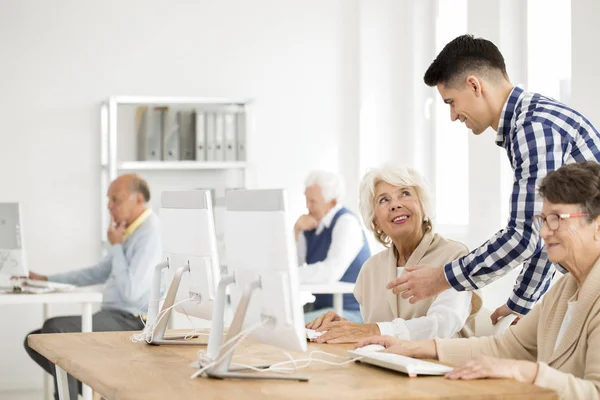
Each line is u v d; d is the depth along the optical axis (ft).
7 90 20.94
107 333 10.73
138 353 8.96
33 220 21.02
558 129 9.02
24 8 21.03
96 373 7.62
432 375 7.15
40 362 16.39
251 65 22.31
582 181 7.09
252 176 21.53
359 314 17.28
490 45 9.88
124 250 16.74
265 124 22.39
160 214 10.22
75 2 21.31
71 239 21.20
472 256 9.25
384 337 8.59
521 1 16.92
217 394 6.50
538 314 8.13
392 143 22.49
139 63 21.65
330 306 18.02
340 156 22.77
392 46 22.49
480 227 17.39
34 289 16.30
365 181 10.98
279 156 22.44
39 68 21.11
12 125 20.97
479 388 6.47
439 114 21.63
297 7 22.58
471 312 10.67
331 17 22.75
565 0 16.62
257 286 7.32
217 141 21.18
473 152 17.57
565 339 7.30
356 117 22.67
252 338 7.69
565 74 16.48
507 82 9.91
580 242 7.14
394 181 10.68
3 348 20.76
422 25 21.94
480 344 8.24
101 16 21.44
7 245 16.61
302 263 18.81
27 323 20.93
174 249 9.77
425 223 10.84
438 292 9.52
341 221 18.07
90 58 21.38
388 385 6.73
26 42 21.06
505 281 16.47
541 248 9.18
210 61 22.07
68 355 8.82
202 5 22.02
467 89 9.85
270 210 7.14
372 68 22.43
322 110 22.68
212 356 7.65
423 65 21.95
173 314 17.90
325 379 7.11
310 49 22.63
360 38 22.34
